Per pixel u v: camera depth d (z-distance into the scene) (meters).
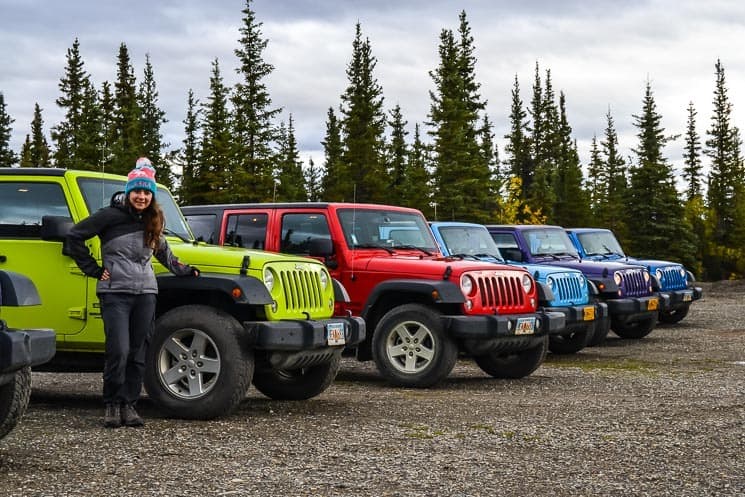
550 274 12.32
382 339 9.30
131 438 5.91
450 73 47.62
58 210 7.29
